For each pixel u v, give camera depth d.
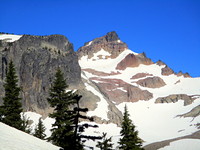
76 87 126.38
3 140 15.04
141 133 110.06
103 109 119.12
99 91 149.50
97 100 125.25
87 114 111.19
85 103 118.00
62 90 35.62
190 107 143.25
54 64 119.56
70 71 128.12
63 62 125.81
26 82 105.62
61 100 34.50
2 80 97.19
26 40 119.06
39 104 101.56
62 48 139.25
